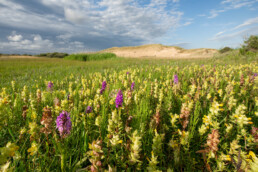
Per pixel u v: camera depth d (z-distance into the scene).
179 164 1.44
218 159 1.34
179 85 3.58
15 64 14.52
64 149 1.47
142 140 1.76
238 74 5.90
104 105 2.70
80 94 3.25
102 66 12.13
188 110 1.64
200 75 5.45
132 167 1.43
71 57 31.84
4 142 1.90
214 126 1.69
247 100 2.96
